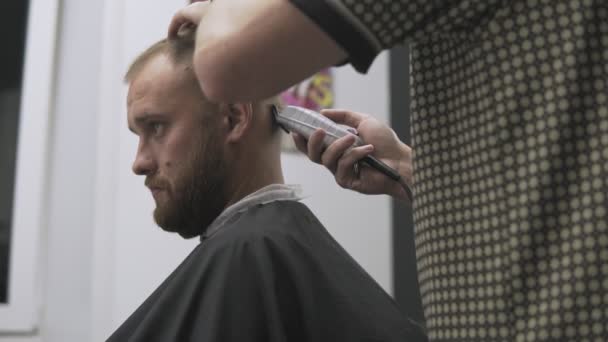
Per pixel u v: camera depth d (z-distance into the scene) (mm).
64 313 1906
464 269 619
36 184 1969
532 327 567
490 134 605
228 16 587
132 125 961
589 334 549
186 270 836
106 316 1836
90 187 1900
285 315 812
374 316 893
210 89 603
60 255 1946
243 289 792
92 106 1934
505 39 591
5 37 1997
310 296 836
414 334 933
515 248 582
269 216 907
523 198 583
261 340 777
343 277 903
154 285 1913
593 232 556
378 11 544
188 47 930
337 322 845
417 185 671
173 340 778
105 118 1894
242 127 944
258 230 860
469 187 624
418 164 668
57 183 1993
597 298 549
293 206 958
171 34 939
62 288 1925
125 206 1893
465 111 629
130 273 1879
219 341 761
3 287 1920
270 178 986
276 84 588
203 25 617
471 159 623
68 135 1986
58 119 2021
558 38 573
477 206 615
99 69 1925
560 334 555
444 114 649
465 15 573
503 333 583
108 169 1880
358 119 1059
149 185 957
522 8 582
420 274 679
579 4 569
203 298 796
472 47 614
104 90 1899
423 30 565
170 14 2023
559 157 573
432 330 646
